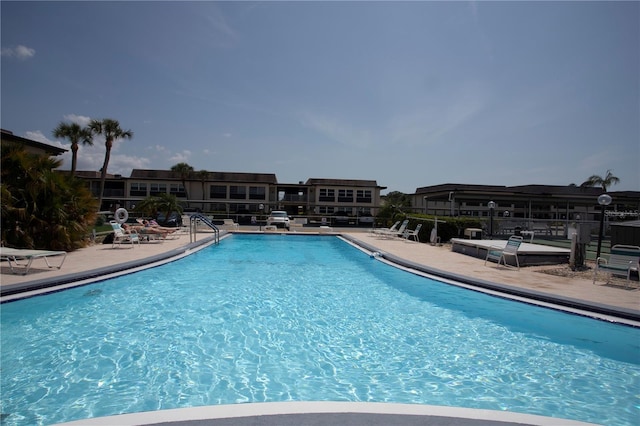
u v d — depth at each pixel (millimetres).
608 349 5633
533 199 30500
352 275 10547
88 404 3930
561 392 4383
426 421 2766
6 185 11414
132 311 7004
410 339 5941
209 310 7172
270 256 14398
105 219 22797
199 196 48750
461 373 4840
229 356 5203
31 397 4047
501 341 5898
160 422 2639
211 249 16094
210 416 2748
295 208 51531
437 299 8094
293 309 7359
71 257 11391
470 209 38438
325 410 2887
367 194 50906
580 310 6684
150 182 47750
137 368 4781
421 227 19484
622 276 9477
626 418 3842
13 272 8562
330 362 5090
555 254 11695
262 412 2824
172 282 9391
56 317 6590
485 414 2906
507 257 11414
